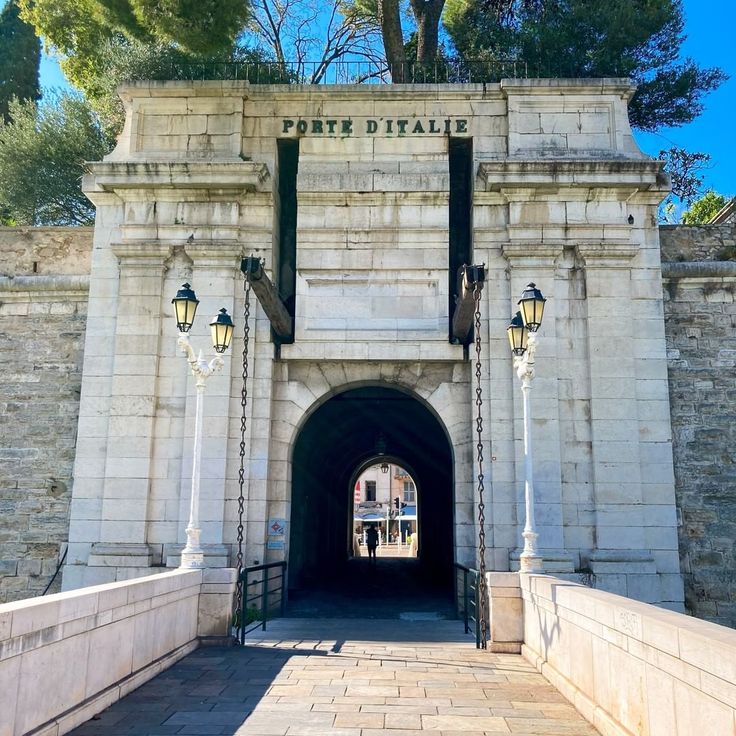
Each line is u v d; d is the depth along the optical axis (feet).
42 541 50.42
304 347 50.19
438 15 68.23
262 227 51.11
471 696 26.27
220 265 50.31
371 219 51.55
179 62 66.33
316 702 25.32
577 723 22.98
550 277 49.47
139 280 50.39
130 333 49.67
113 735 21.43
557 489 46.85
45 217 87.92
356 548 127.13
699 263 51.65
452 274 53.36
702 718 15.24
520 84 51.88
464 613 44.14
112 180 50.65
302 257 51.31
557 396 48.08
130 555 46.70
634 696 19.57
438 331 50.24
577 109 52.16
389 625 43.45
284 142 53.47
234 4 51.49
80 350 52.95
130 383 49.06
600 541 46.34
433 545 90.12
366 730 22.15
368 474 199.62
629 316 48.93
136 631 27.53
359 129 52.60
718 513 48.83
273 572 48.03
